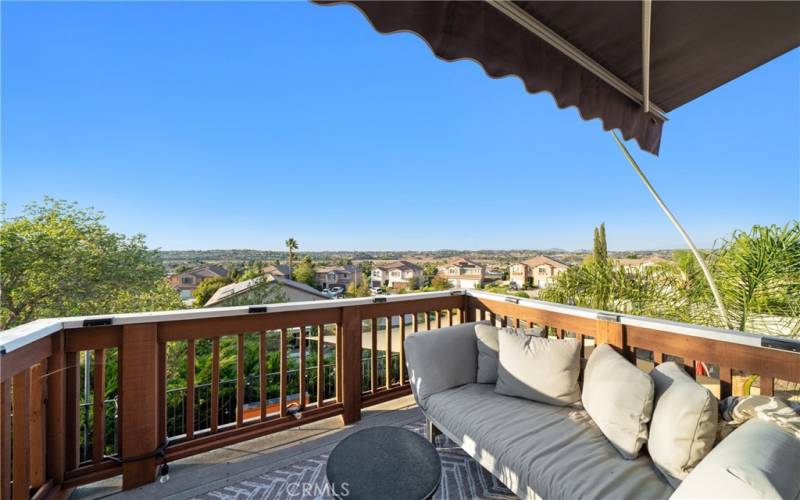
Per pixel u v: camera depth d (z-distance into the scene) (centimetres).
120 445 201
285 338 258
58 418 185
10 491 156
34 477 175
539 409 203
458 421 201
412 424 274
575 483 140
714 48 147
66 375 191
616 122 161
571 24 121
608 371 184
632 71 155
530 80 119
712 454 111
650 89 174
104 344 198
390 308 306
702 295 316
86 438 224
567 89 135
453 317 379
